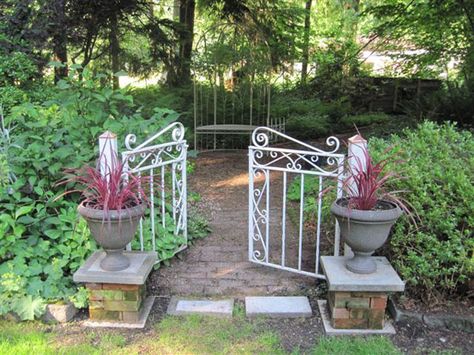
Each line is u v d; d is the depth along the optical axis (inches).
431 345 95.7
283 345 96.5
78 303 104.3
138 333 100.7
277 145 301.4
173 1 413.4
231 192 205.5
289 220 165.9
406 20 324.8
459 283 107.9
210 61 288.5
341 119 366.9
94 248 112.9
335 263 104.8
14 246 111.2
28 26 218.7
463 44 336.2
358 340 96.7
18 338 97.0
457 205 104.3
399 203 94.7
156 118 147.8
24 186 120.4
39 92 200.7
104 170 105.4
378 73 459.8
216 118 305.4
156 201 133.8
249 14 329.1
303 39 418.0
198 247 141.9
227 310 108.7
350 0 479.8
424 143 122.5
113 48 297.0
